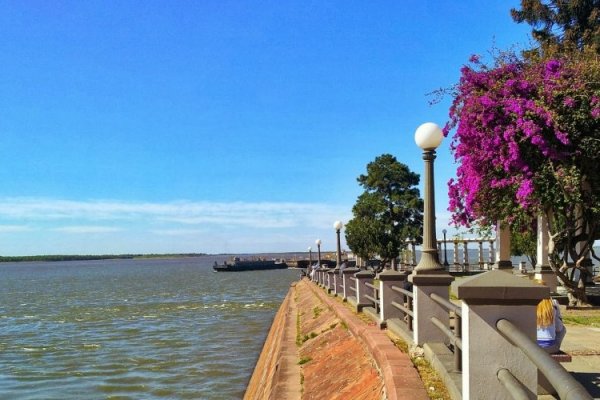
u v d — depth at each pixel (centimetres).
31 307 5025
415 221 4772
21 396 1800
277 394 1005
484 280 418
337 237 2744
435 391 599
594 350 816
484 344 414
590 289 1875
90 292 7000
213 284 8131
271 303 4862
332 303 1702
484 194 1459
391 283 1054
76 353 2548
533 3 2172
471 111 1355
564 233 1441
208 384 1903
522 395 329
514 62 1391
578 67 1290
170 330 3253
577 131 1258
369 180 4844
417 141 836
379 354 782
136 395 1789
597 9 2009
